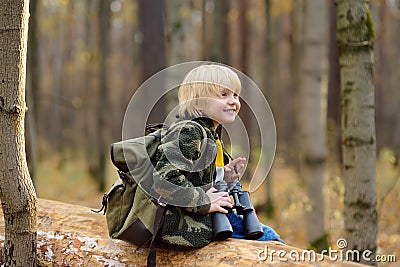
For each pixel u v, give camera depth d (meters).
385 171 13.55
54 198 14.12
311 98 7.84
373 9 14.22
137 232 3.24
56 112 34.19
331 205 8.92
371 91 4.93
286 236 9.51
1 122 3.35
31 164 6.06
